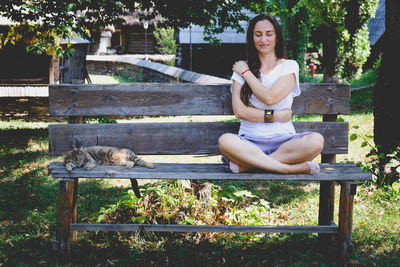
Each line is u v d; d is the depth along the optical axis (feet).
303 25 52.70
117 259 10.96
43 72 39.50
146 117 38.93
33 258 10.89
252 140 10.50
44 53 37.76
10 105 39.68
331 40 49.37
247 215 13.65
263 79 10.72
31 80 39.29
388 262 10.63
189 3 24.00
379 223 13.21
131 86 11.93
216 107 12.05
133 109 11.98
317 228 10.74
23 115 39.37
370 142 24.64
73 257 11.00
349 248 10.52
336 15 45.19
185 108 12.03
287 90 10.36
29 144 25.39
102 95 11.91
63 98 11.86
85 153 11.14
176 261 10.74
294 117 34.76
